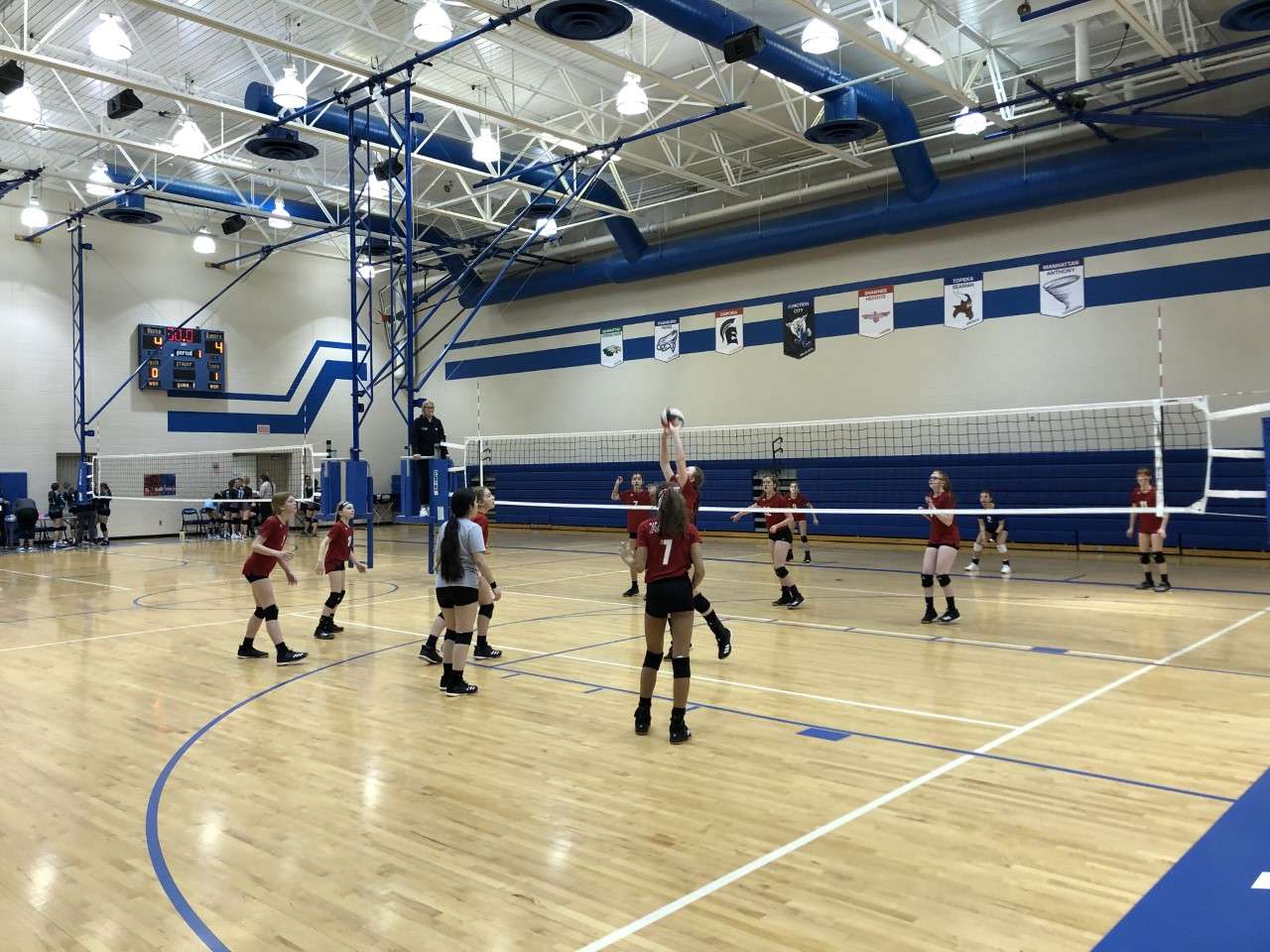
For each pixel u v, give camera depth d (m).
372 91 13.88
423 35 10.23
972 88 15.41
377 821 4.42
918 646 8.48
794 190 19.66
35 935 3.33
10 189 18.75
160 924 3.40
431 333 27.73
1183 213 15.45
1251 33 13.20
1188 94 13.35
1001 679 7.10
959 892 3.56
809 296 19.92
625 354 23.19
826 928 3.30
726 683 7.13
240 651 8.41
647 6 10.73
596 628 9.75
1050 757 5.23
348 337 27.25
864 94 14.22
